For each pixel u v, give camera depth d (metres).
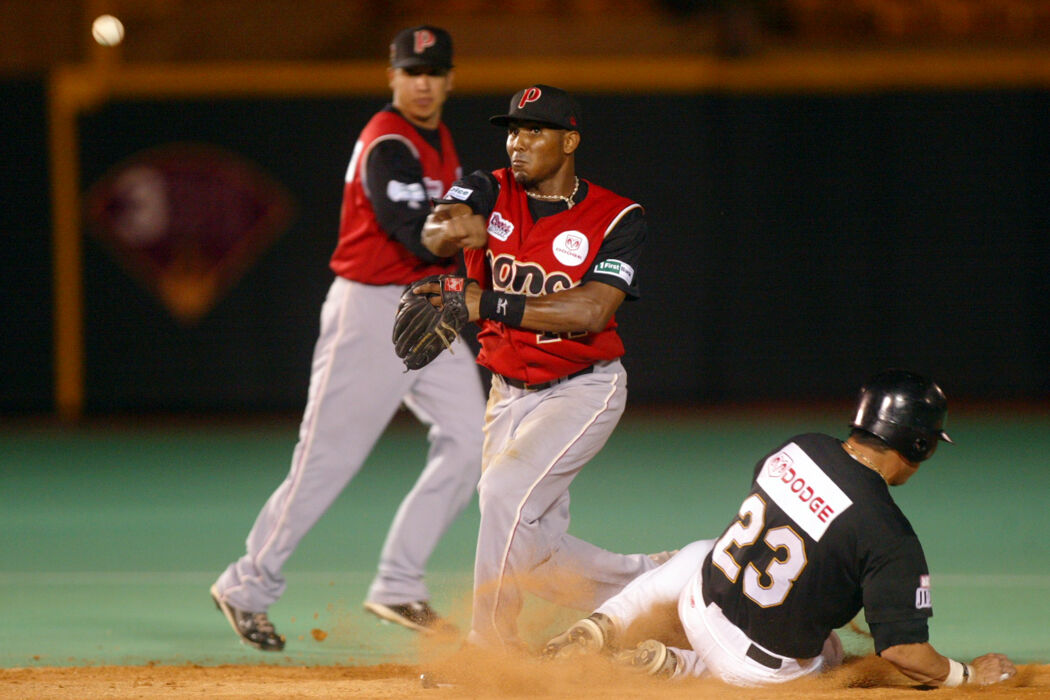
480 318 16.31
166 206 60.25
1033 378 61.62
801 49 63.12
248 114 60.19
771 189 61.44
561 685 16.03
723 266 61.59
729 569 15.65
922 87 60.91
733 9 60.75
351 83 60.28
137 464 46.47
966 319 61.53
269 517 20.75
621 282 16.61
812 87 61.03
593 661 16.28
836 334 61.84
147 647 20.83
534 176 16.91
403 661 19.86
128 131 59.91
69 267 60.25
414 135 21.45
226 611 20.31
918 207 61.31
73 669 18.42
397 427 58.62
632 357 61.75
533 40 63.44
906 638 14.69
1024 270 61.19
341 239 21.48
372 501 38.06
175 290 60.56
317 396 21.06
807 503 15.07
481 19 64.06
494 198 17.25
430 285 16.28
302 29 63.50
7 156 59.72
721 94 61.09
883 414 15.12
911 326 61.66
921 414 15.06
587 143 61.09
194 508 36.81
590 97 60.97
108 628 22.23
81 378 60.75
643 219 17.20
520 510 16.64
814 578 15.01
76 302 60.41
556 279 16.73
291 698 15.17
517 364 17.27
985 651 19.84
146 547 30.70
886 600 14.72
